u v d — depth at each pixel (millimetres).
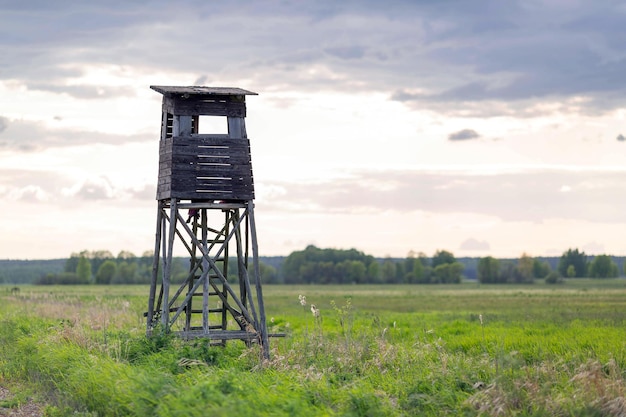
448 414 14273
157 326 21859
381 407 14047
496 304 72000
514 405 14211
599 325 37531
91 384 15680
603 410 13641
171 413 12227
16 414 14922
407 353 20859
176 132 23391
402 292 138000
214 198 23281
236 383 14539
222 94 23594
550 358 22328
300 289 170750
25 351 22828
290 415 12359
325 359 19531
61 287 164000
